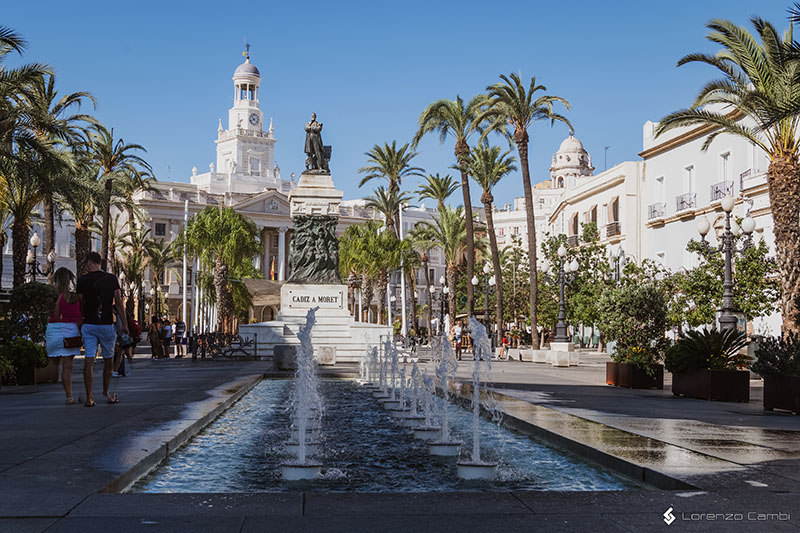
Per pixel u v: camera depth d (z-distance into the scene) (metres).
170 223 103.69
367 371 21.38
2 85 24.09
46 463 6.54
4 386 15.88
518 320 66.94
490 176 48.69
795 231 22.72
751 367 13.68
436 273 128.38
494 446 8.98
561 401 13.62
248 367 27.06
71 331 11.63
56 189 27.95
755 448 7.90
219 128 140.88
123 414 10.34
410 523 4.77
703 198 42.97
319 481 6.91
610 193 55.56
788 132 22.98
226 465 7.55
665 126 26.53
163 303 87.81
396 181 61.19
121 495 5.38
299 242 38.12
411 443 9.41
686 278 32.25
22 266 29.25
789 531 4.63
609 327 19.05
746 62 23.41
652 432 9.19
